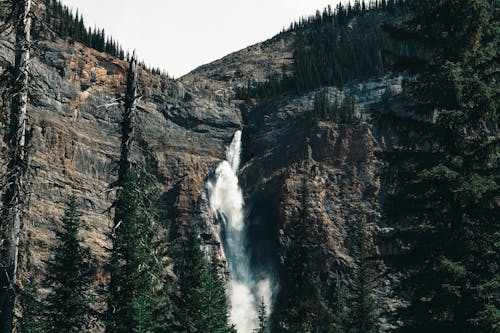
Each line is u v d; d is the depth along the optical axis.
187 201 118.19
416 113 18.56
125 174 20.17
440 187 17.23
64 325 34.84
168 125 129.25
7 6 16.22
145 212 21.47
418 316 17.47
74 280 36.31
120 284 28.77
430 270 17.41
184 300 37.84
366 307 57.56
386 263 18.31
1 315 15.03
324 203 114.06
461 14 17.88
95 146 110.88
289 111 133.62
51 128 103.75
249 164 127.81
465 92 17.30
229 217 120.88
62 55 113.75
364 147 119.00
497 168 17.25
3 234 15.06
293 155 122.38
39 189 95.31
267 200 118.75
